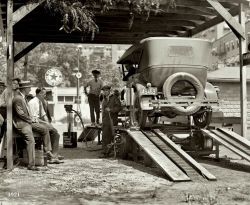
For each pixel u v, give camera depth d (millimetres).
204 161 10656
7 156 8820
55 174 8297
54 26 13898
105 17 13086
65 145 14461
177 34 15430
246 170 9000
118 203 5773
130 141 10641
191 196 6148
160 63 11016
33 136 9156
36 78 56938
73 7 9562
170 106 10547
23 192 6547
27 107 9062
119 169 9008
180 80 10836
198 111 10992
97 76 15609
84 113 40188
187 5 11055
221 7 10711
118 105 12031
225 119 11516
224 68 21531
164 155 8727
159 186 7035
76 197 6168
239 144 9461
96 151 13133
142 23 13727
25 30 14336
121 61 14172
